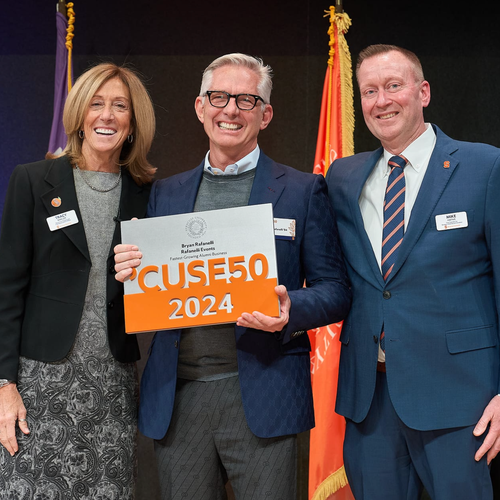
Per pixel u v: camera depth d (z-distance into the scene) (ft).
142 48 9.36
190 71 9.39
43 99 9.38
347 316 5.86
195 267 5.15
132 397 5.87
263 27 9.36
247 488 5.27
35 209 5.61
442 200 5.39
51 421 5.42
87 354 5.57
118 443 5.65
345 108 8.02
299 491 9.48
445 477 5.26
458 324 5.29
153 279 5.19
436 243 5.33
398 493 5.64
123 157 6.23
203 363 5.40
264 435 5.15
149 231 5.23
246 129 5.61
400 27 9.28
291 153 9.45
